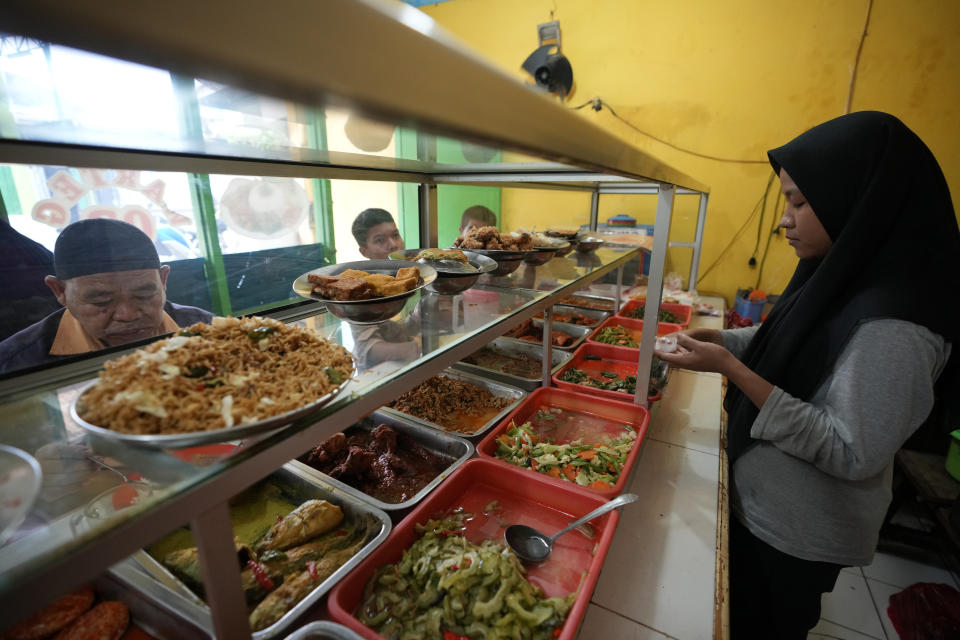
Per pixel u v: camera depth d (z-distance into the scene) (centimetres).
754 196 315
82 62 27
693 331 145
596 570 76
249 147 70
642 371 134
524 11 352
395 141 60
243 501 101
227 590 40
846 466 90
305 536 86
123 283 131
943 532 206
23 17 19
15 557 34
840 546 102
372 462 113
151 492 35
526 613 71
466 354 72
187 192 252
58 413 57
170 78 30
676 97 321
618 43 329
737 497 122
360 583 77
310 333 58
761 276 325
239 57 23
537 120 42
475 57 30
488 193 376
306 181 306
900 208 90
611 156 66
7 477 39
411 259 107
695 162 326
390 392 55
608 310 246
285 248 300
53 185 205
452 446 122
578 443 121
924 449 235
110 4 17
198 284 263
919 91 262
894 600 193
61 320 133
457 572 75
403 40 24
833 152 96
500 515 98
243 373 47
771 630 120
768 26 288
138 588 69
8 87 34
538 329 221
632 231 296
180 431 38
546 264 149
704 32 304
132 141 61
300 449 43
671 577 91
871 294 89
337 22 21
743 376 104
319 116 41
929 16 252
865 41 268
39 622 65
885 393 85
